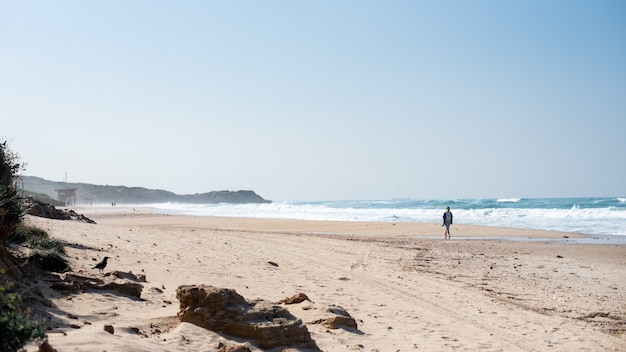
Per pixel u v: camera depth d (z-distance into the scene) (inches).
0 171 483.5
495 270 815.1
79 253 589.3
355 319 446.0
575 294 636.1
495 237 1430.9
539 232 1566.2
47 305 341.1
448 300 564.7
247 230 1574.8
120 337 284.7
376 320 451.2
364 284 626.8
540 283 706.8
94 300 381.4
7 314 235.9
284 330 329.4
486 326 463.8
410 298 561.6
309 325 400.8
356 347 354.9
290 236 1274.6
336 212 3201.3
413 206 3878.0
